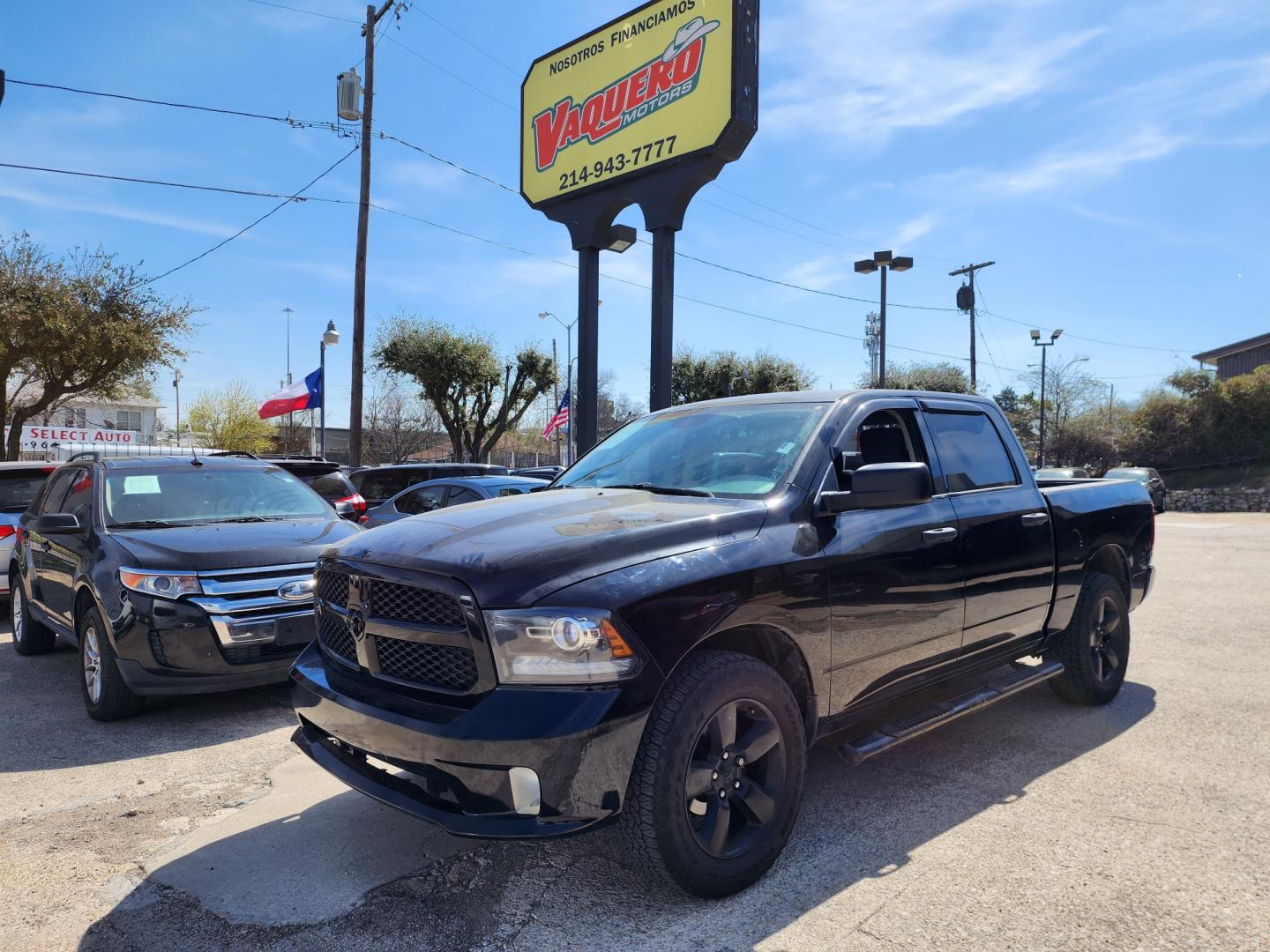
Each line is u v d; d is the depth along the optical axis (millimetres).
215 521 5914
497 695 2510
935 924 2654
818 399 3770
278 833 3473
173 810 3752
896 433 3865
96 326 19859
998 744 4363
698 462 3680
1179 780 3850
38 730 4969
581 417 12984
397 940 2646
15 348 19422
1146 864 3039
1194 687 5457
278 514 6246
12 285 19016
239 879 3076
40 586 6539
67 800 3889
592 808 2484
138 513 5863
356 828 3510
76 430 35875
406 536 3053
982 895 2834
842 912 2736
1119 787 3773
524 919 2748
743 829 2936
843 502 3201
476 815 2525
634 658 2545
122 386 23297
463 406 30125
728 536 2947
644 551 2758
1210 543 16109
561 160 13227
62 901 2947
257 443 47562
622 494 3523
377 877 3066
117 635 4785
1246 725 4652
